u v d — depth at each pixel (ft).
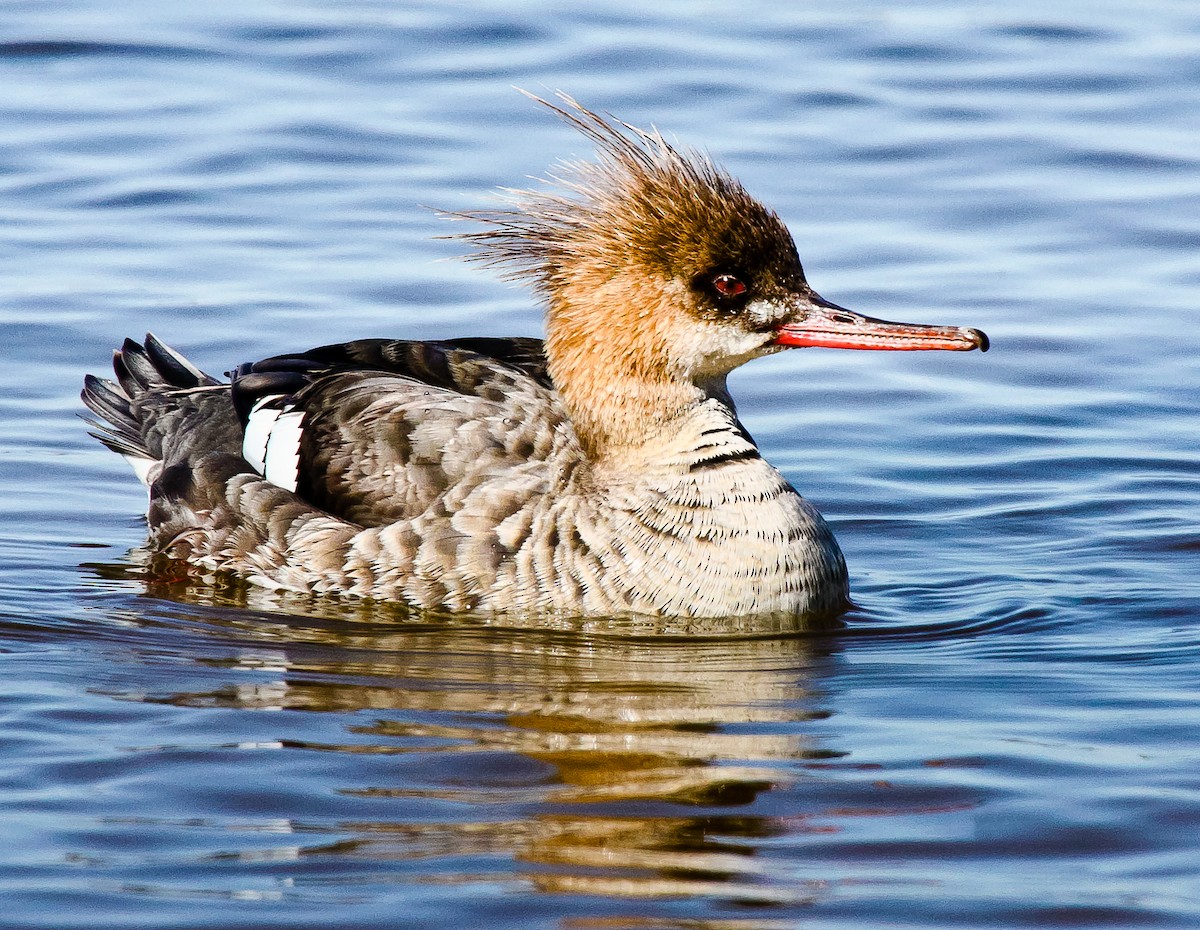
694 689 36.83
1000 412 55.31
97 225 65.16
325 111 73.77
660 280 42.29
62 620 40.88
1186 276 62.90
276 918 27.14
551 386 45.34
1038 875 28.50
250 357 55.67
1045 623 41.39
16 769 32.07
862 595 44.06
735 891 28.04
